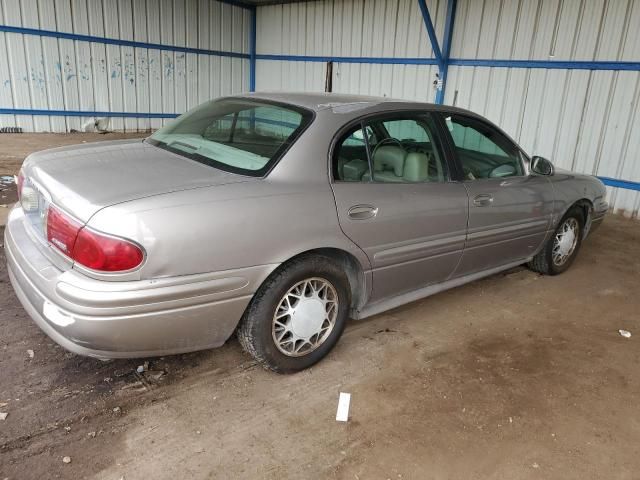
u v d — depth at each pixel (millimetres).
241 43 13820
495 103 8742
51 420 2375
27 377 2672
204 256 2279
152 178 2441
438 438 2455
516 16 8219
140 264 2139
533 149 8391
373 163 2994
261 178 2562
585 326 3771
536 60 8109
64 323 2150
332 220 2688
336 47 11539
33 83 10891
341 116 2906
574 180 4547
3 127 10781
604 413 2746
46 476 2059
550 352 3352
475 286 4379
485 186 3596
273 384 2777
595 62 7445
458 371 3043
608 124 7477
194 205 2273
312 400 2670
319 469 2209
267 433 2406
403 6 10008
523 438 2502
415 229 3121
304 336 2787
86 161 2689
